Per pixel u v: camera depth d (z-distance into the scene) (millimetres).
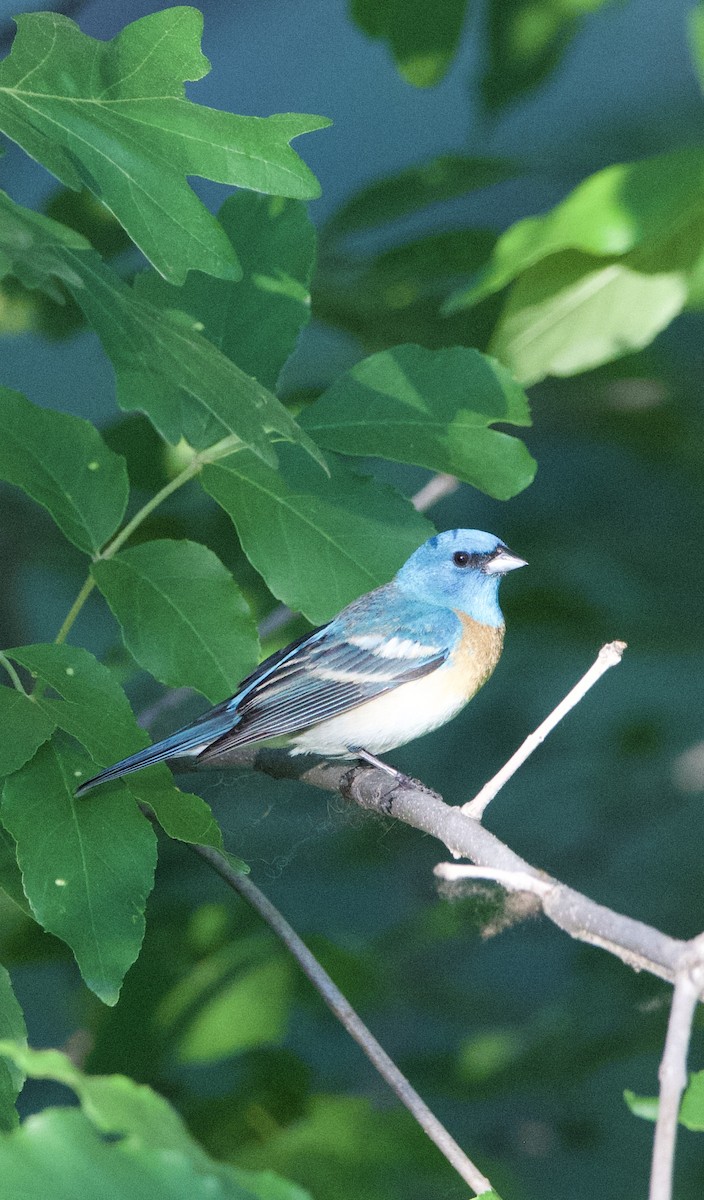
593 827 13219
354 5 9688
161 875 10992
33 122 6406
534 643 12844
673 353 12281
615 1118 10734
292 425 6547
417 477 13547
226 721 9305
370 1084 10477
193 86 14750
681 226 7848
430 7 9625
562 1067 10273
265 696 9508
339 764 9609
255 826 11312
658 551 12688
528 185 11547
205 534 10758
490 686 13656
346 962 10461
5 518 11953
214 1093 9633
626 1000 10688
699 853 12758
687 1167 10242
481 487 7750
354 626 9945
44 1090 10852
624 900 12664
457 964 12039
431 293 10641
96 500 7609
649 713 13250
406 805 7621
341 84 15562
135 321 6570
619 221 7164
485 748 13734
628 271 7984
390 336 10648
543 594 12359
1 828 6738
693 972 4770
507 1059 10492
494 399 7953
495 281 7309
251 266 8336
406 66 9789
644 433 12148
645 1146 10602
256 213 8414
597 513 13008
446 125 15516
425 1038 11219
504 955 12430
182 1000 9961
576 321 8133
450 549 10305
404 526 7789
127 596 7379
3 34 8906
